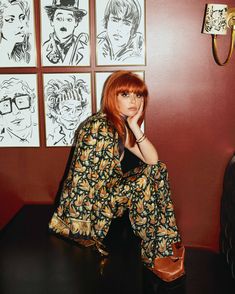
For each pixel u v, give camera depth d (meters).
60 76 2.20
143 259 1.80
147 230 1.76
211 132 2.23
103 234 1.79
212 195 2.30
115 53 2.16
